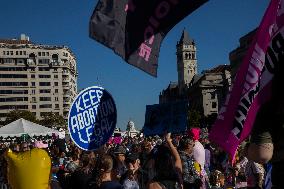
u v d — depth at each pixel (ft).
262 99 7.50
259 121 7.39
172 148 19.70
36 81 588.09
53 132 102.78
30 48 586.04
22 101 582.35
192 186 25.55
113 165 20.40
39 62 588.91
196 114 393.91
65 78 601.21
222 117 10.94
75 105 22.49
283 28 7.84
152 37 11.75
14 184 15.51
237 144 10.59
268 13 10.25
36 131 100.37
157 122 30.42
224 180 36.22
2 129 98.43
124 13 11.69
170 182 17.80
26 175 15.28
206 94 502.38
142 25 11.73
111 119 23.00
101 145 22.85
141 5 11.73
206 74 506.48
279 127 7.29
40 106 588.50
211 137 11.02
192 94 552.82
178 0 11.53
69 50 616.39
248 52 10.61
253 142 7.38
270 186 8.16
